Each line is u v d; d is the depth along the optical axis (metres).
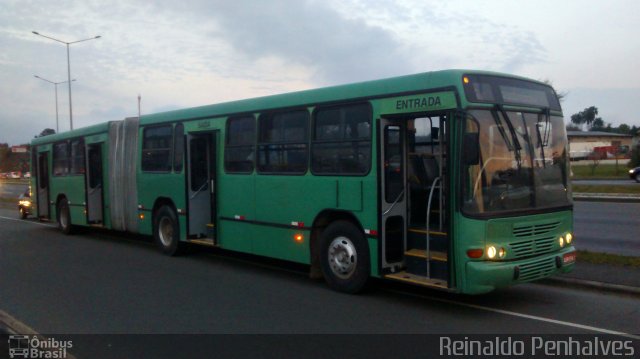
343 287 8.13
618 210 18.62
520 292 8.08
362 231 7.82
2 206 30.03
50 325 6.68
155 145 12.28
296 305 7.54
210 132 10.63
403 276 7.42
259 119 9.55
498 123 6.93
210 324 6.65
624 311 6.98
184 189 11.30
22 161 104.88
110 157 13.82
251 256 11.80
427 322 6.65
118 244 13.98
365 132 7.72
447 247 6.82
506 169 6.90
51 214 17.06
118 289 8.63
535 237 7.06
